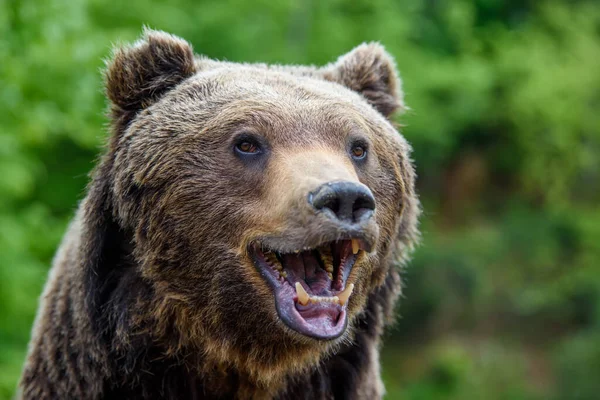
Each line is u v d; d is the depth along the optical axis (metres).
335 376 6.82
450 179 37.75
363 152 6.23
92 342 6.39
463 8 35.34
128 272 6.41
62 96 16.41
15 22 15.20
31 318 16.05
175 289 6.16
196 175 6.06
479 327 32.88
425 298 31.88
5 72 15.02
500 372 31.25
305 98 6.25
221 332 6.10
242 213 5.91
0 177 15.70
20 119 15.73
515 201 37.09
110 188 6.46
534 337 32.72
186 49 6.73
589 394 29.52
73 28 15.38
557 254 34.19
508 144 36.97
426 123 31.41
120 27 21.11
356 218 5.38
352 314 6.18
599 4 39.91
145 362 6.36
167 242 6.13
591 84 36.19
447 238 35.41
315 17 27.17
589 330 31.41
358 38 28.34
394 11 29.67
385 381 31.41
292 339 5.95
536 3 39.38
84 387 6.47
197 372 6.44
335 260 5.96
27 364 6.98
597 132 36.50
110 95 6.71
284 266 5.95
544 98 34.97
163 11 21.98
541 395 30.44
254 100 6.15
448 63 32.62
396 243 6.75
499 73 35.91
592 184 37.84
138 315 6.29
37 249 17.22
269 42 26.19
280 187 5.72
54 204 21.22
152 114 6.42
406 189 6.79
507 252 34.19
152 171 6.16
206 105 6.28
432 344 32.38
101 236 6.45
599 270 33.03
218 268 6.00
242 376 6.39
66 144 21.25
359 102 6.71
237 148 6.04
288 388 6.63
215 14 25.28
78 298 6.48
